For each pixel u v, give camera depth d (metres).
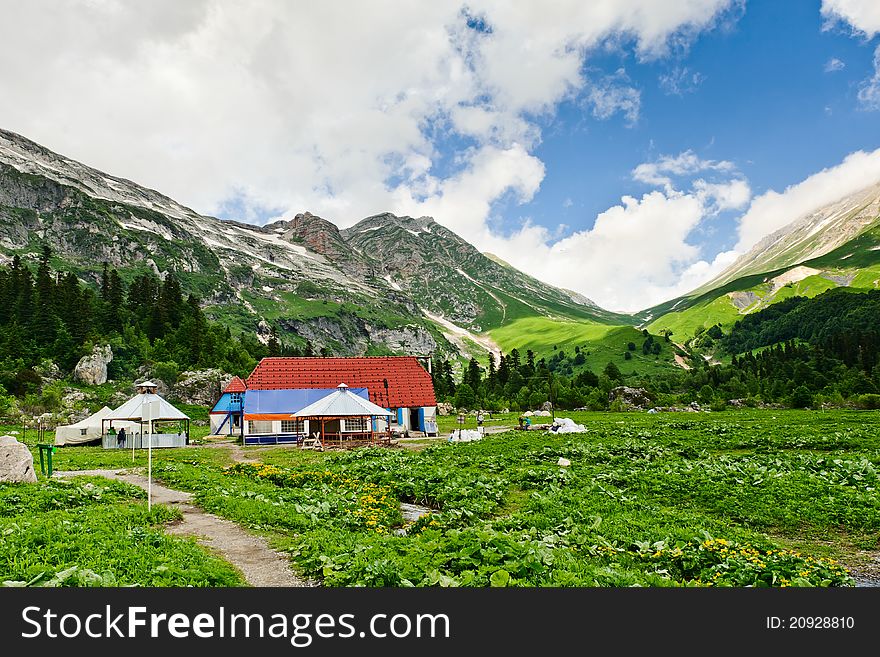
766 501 21.95
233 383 78.75
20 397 102.38
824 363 188.12
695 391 177.00
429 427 68.00
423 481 27.06
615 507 21.83
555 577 11.85
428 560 12.84
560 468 31.16
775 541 17.69
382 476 29.67
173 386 120.56
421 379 72.00
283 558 14.63
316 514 19.88
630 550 15.61
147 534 14.81
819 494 22.59
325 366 71.56
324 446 52.50
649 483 26.80
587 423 75.94
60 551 12.80
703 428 57.91
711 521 19.48
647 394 144.62
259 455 46.53
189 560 13.02
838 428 54.03
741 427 57.94
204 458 44.22
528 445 44.91
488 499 23.78
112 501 21.50
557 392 139.12
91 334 132.00
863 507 20.20
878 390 133.25
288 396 63.53
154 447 56.50
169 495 25.31
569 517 19.34
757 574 12.77
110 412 59.78
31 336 129.88
